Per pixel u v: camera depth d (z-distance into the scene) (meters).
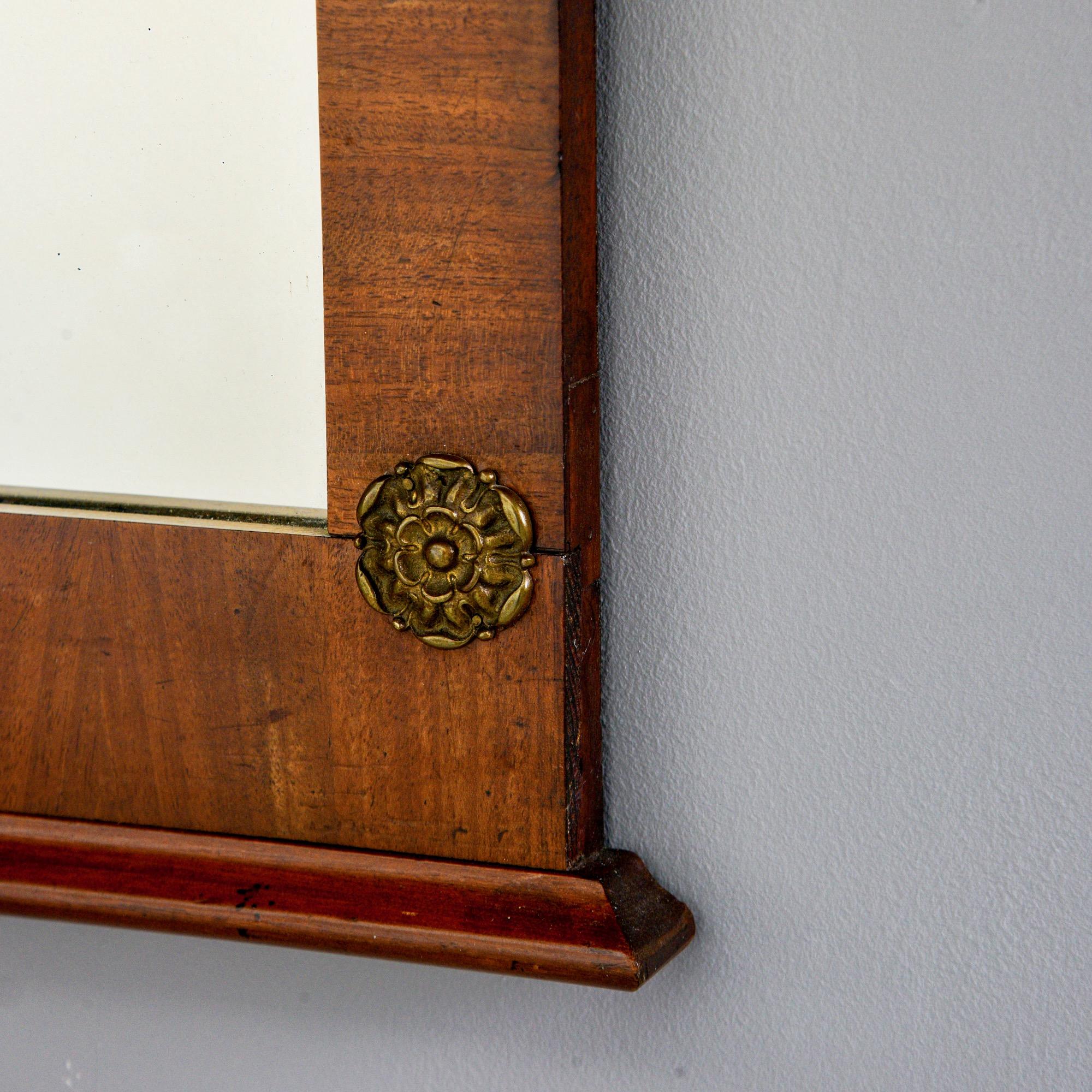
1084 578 0.94
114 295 0.99
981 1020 0.97
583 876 0.96
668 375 0.96
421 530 0.95
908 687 0.96
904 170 0.93
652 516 0.97
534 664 0.95
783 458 0.95
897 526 0.95
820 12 0.92
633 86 0.94
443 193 0.93
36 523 1.00
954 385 0.93
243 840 0.99
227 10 0.96
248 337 0.98
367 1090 1.05
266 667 0.98
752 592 0.96
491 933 0.96
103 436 1.00
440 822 0.98
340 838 0.99
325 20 0.93
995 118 0.92
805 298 0.94
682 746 0.98
